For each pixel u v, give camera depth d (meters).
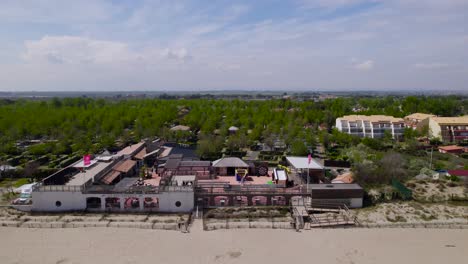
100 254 40.41
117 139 114.88
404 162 75.19
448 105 173.25
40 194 53.06
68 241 43.75
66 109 154.50
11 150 90.94
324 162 82.00
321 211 52.62
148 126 117.00
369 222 49.78
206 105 192.12
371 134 122.62
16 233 45.97
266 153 94.38
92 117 131.50
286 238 45.12
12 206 53.97
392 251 41.78
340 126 125.25
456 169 72.19
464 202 56.41
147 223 48.72
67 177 60.44
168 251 41.34
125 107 167.50
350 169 72.06
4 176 71.06
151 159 81.56
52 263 38.34
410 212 52.78
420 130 119.62
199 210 53.62
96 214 52.44
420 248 42.53
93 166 67.31
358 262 39.09
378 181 63.06
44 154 91.81
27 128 112.00
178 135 109.94
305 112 146.62
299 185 59.34
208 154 88.88
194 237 45.28
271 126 112.81
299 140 92.69
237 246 42.81
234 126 127.38
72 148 93.88
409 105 176.38
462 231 47.44
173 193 53.59
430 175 67.94
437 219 50.75
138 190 53.72
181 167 68.19
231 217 51.75
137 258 39.56
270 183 62.53
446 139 115.00
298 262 39.00
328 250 41.94
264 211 53.34
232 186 57.56
